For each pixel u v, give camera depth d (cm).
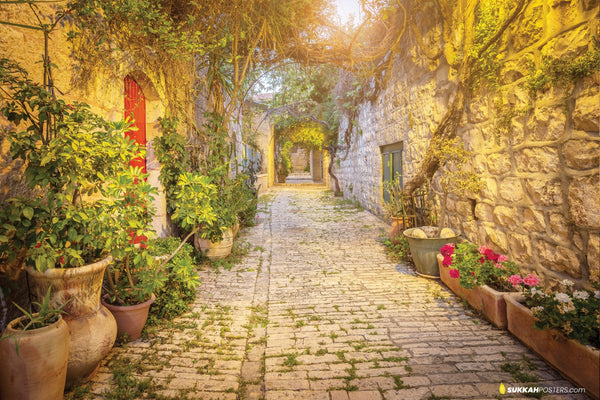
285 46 611
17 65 217
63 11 278
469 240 440
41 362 181
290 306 367
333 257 558
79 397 217
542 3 293
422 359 259
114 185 249
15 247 218
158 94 482
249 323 329
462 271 343
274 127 2081
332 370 248
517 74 331
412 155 655
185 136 585
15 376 177
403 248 540
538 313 242
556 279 291
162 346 283
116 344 283
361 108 1139
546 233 302
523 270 336
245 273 479
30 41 251
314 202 1327
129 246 265
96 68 333
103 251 260
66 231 231
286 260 544
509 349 270
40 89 219
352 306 365
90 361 223
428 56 554
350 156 1376
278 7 514
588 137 252
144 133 487
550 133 291
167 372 248
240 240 677
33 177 212
